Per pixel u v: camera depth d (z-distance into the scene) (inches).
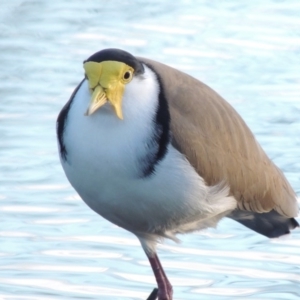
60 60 861.8
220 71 834.8
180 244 553.3
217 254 543.8
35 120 715.4
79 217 578.6
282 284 511.5
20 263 527.2
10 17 994.1
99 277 515.8
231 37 933.8
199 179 451.8
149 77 441.4
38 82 802.2
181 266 530.9
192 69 839.1
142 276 518.6
